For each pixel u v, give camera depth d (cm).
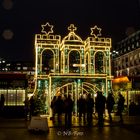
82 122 2464
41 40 3350
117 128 2070
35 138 1622
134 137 1642
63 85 3081
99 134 1769
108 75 3441
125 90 3438
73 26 3444
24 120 2706
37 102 3123
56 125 2250
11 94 2948
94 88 3148
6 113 2917
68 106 2203
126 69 8562
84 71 3412
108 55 3478
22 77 2970
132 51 8256
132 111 3212
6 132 1884
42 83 3222
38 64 3294
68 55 3388
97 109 2220
